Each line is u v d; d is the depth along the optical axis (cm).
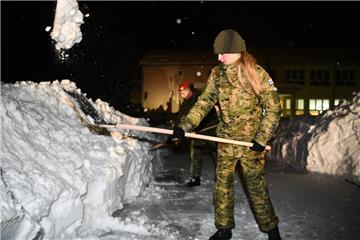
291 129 989
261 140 347
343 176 675
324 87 3675
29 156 355
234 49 352
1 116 370
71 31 493
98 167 429
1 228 262
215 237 371
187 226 422
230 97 358
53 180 344
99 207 409
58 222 341
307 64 3656
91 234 377
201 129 634
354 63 3638
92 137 491
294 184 643
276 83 3650
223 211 370
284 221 443
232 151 363
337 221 443
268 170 803
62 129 458
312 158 760
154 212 472
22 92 495
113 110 779
